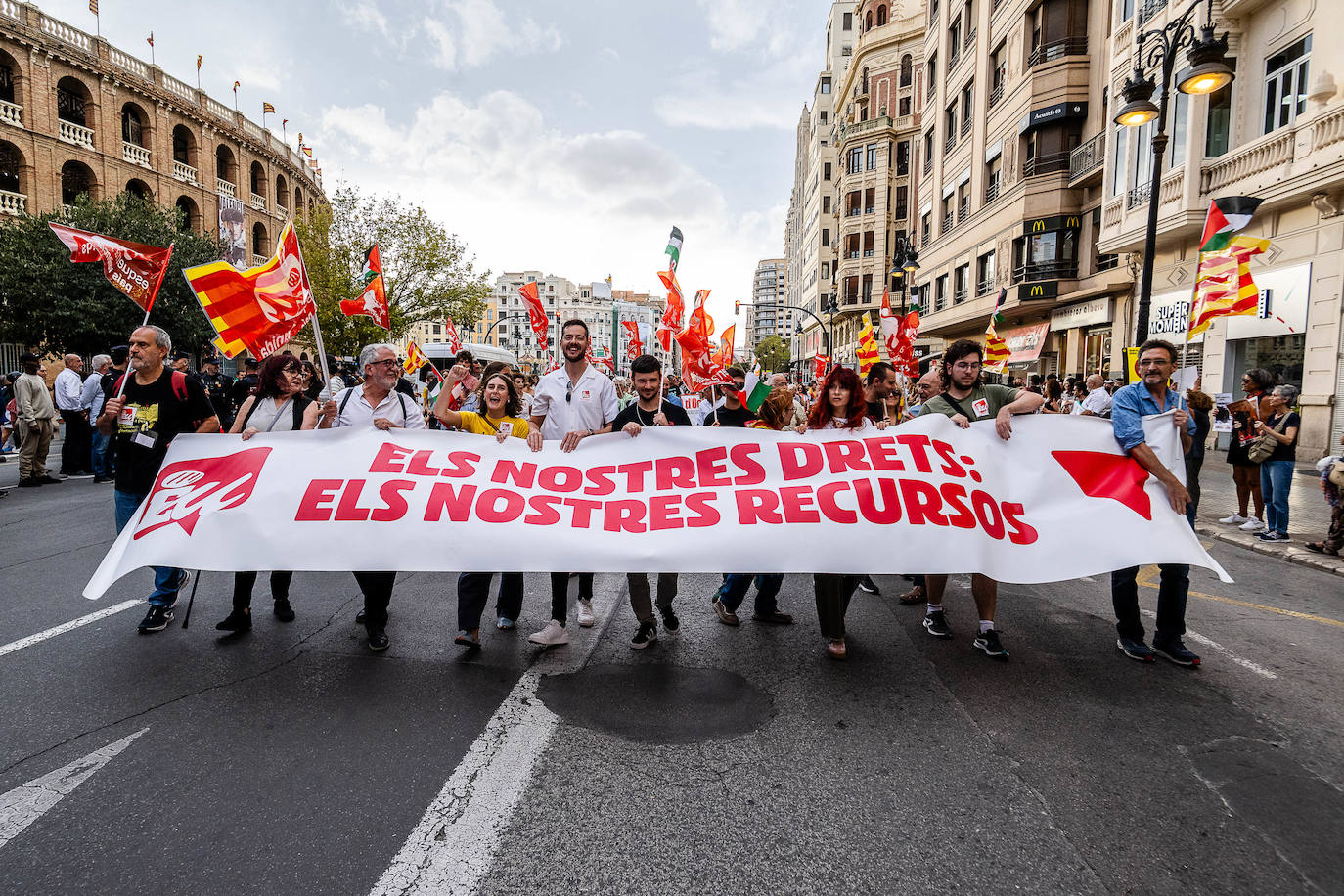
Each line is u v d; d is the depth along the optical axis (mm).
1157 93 14258
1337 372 11469
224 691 3506
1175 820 2531
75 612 4688
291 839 2352
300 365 4797
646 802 2602
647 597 4211
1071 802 2633
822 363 13141
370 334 30469
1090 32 18828
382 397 4621
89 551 6430
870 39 42875
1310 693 3662
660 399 4793
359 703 3395
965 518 4082
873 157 42281
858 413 4461
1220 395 9438
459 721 3229
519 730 3143
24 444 10273
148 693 3467
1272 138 11859
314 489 4098
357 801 2576
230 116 37188
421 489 4105
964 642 4438
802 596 5625
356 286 29609
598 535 4020
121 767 2785
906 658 4125
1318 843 2406
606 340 116375
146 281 5324
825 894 2137
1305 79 11602
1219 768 2891
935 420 4395
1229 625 4832
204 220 34719
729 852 2324
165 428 4473
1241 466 8273
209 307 4312
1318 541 7230
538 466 4270
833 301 35531
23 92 26484
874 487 4164
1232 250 6523
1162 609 4129
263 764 2822
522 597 4969
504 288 121750
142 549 3963
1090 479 4223
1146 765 2910
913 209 40344
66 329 21703
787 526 4051
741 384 5102
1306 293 11930
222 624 4309
